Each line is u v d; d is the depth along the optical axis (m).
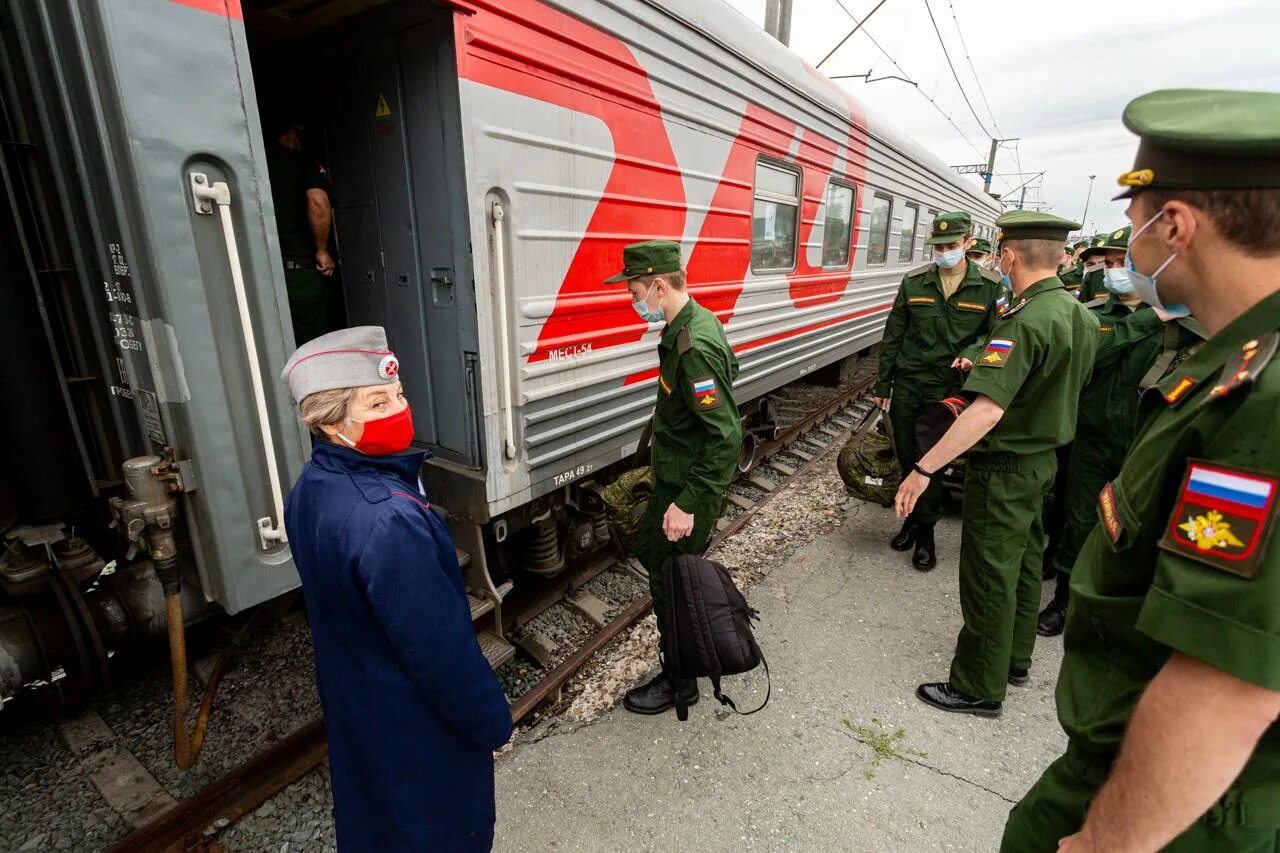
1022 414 2.14
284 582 1.85
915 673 2.69
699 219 3.44
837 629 3.00
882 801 2.06
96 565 1.86
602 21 2.55
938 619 3.09
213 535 1.67
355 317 2.75
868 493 3.80
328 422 1.14
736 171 3.74
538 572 3.05
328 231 2.57
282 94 2.68
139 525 1.59
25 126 1.59
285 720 2.32
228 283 1.62
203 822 1.88
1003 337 2.07
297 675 2.55
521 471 2.51
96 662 1.90
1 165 1.49
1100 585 1.00
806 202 4.73
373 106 2.34
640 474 3.07
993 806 2.04
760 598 3.26
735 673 2.18
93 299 1.69
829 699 2.52
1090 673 1.07
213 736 2.23
